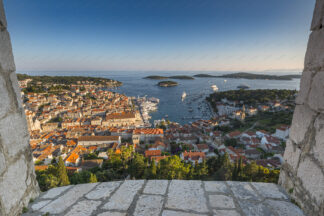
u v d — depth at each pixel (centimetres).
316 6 265
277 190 328
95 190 335
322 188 229
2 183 227
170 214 267
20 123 275
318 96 246
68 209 281
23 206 273
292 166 305
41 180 1298
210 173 2138
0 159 225
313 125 255
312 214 246
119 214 268
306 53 287
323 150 231
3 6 253
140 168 1773
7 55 253
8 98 249
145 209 279
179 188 335
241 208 279
